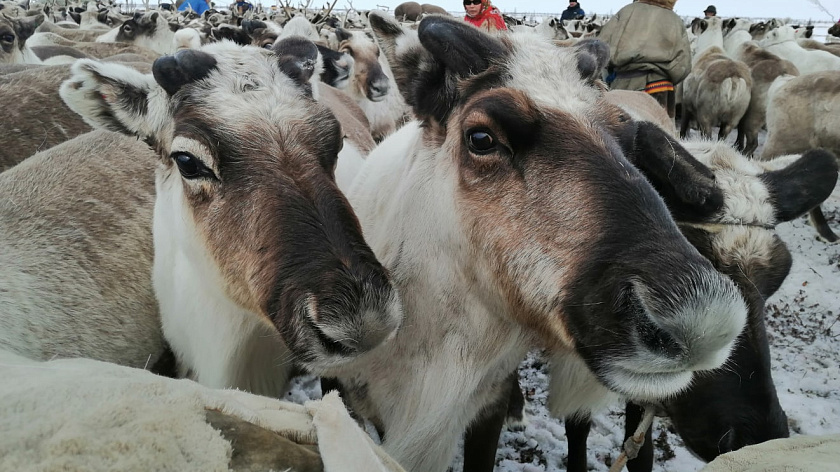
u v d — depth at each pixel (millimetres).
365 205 658
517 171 451
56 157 750
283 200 481
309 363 467
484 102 458
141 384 296
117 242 701
